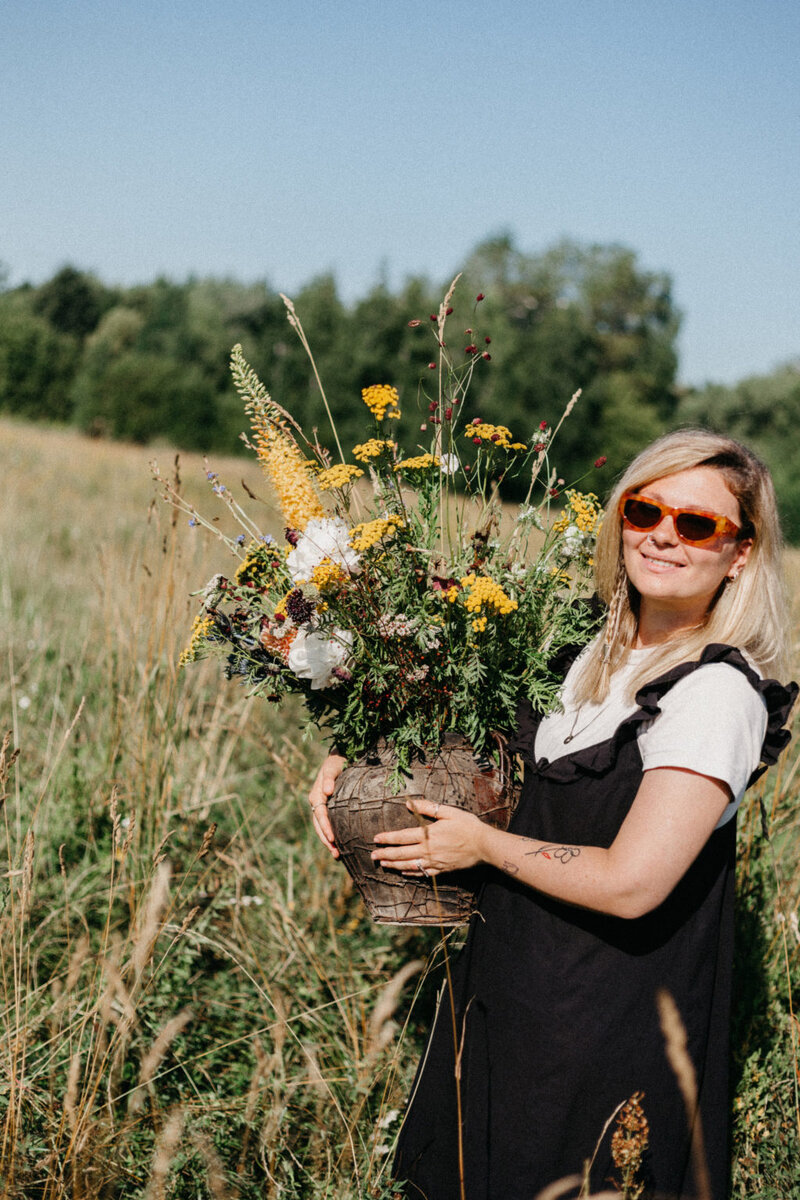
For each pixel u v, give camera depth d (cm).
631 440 4316
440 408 180
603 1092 149
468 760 170
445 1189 165
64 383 5538
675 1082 150
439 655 168
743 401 4741
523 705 176
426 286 4081
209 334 5369
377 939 297
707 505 151
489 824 167
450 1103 167
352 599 168
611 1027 149
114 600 386
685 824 137
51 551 659
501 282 4881
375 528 159
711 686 143
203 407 4544
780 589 157
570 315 4319
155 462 205
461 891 169
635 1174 148
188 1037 244
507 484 200
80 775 334
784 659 159
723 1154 157
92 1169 176
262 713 411
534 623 177
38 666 390
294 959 273
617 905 140
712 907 153
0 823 304
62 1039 215
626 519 158
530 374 4144
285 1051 238
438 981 262
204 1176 193
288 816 358
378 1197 186
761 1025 234
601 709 158
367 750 178
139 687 343
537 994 152
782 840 277
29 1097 197
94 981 237
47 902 276
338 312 4156
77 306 7156
